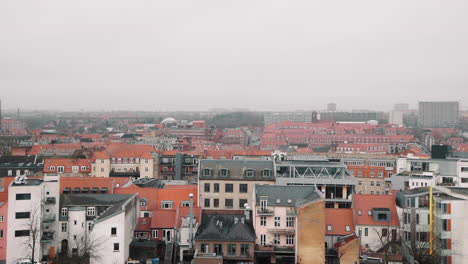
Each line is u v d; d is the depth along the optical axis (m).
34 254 110.56
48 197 117.31
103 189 136.50
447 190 117.06
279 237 111.88
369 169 196.75
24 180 116.81
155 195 137.88
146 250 114.50
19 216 110.38
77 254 110.25
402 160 171.50
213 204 137.25
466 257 108.00
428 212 115.00
